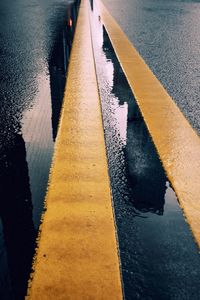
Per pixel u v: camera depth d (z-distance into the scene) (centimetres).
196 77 427
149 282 138
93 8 1142
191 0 1394
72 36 681
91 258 148
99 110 318
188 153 242
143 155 238
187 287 136
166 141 259
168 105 333
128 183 204
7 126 285
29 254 151
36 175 211
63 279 138
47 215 174
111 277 139
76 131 273
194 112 318
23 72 448
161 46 593
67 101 341
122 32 715
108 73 442
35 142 255
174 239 160
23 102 341
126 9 1115
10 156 236
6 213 178
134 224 169
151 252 152
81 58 517
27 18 904
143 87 388
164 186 201
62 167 220
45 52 555
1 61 502
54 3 1267
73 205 182
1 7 1125
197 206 184
